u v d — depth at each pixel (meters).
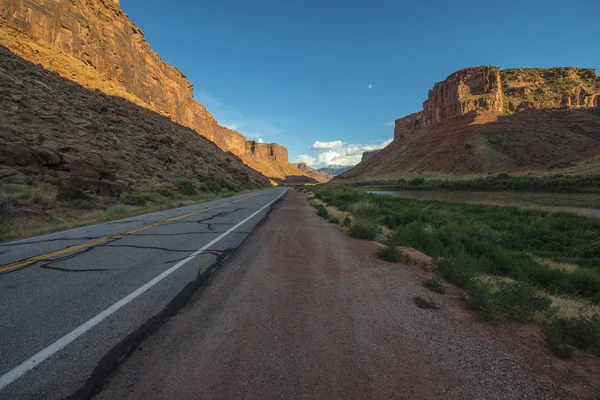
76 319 2.54
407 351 2.17
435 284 3.66
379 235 7.98
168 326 2.46
